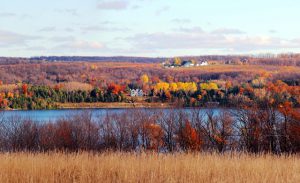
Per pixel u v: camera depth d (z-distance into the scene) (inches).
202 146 1275.8
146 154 741.9
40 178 516.1
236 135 1240.8
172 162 626.2
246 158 691.4
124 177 524.7
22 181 507.5
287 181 505.7
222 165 603.5
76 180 517.3
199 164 606.2
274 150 1175.6
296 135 1146.0
